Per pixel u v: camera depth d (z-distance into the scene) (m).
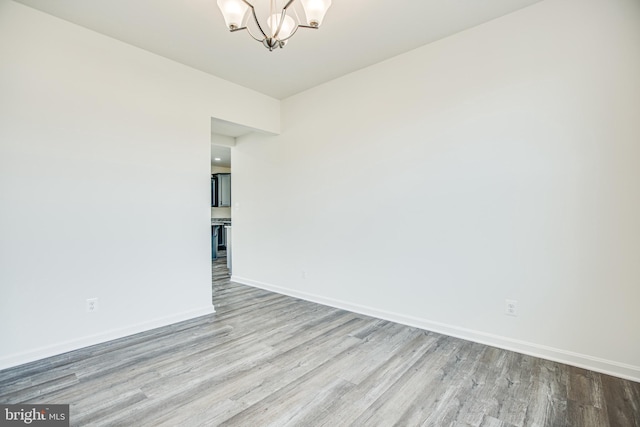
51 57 2.43
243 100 3.80
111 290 2.74
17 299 2.28
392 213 3.14
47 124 2.41
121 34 2.69
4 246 2.23
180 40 2.79
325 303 3.75
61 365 2.27
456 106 2.72
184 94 3.25
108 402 1.83
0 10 2.21
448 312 2.80
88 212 2.62
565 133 2.24
